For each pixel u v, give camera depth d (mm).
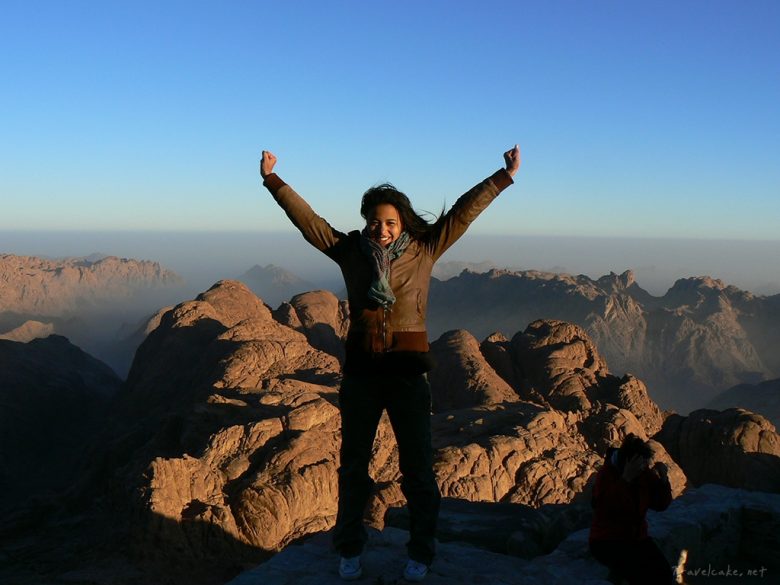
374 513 32438
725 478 47219
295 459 35125
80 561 30641
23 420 84250
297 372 58906
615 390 61281
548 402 61688
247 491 31875
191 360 77625
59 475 73812
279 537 31078
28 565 31453
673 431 53094
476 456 39344
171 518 29875
